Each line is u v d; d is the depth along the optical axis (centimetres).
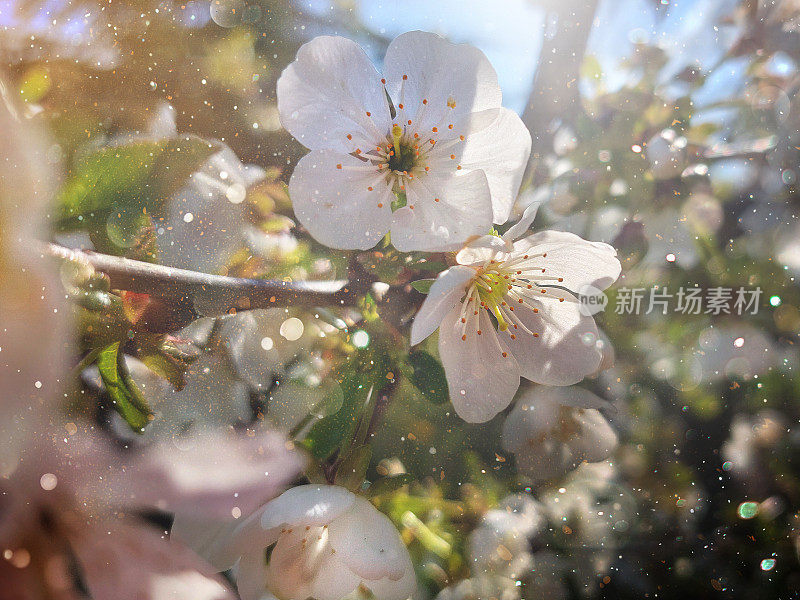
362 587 8
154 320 6
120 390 5
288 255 8
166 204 6
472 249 7
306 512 7
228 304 7
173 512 5
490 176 8
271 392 7
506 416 9
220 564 6
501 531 9
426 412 9
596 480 12
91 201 6
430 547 8
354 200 8
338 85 8
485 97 8
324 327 8
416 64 8
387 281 8
